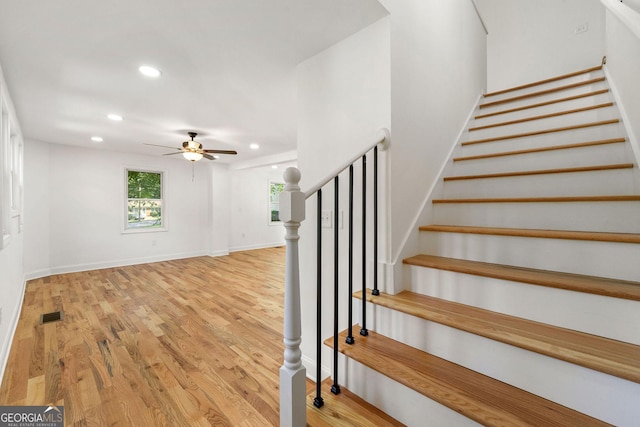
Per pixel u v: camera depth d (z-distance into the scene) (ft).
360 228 5.86
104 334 9.05
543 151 6.66
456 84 8.46
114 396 6.04
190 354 7.84
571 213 5.09
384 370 3.83
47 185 16.49
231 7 5.24
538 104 8.57
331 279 6.32
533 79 14.48
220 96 9.37
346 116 6.20
